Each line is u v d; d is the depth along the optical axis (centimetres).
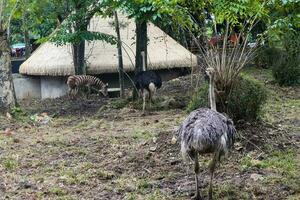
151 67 1817
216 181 695
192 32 991
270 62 1748
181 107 1309
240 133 852
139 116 1218
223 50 866
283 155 798
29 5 1521
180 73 1967
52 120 1243
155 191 670
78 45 1706
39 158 854
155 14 1091
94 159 830
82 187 702
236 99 883
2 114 1267
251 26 870
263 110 1044
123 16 1828
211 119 600
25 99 1875
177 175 726
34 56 1903
